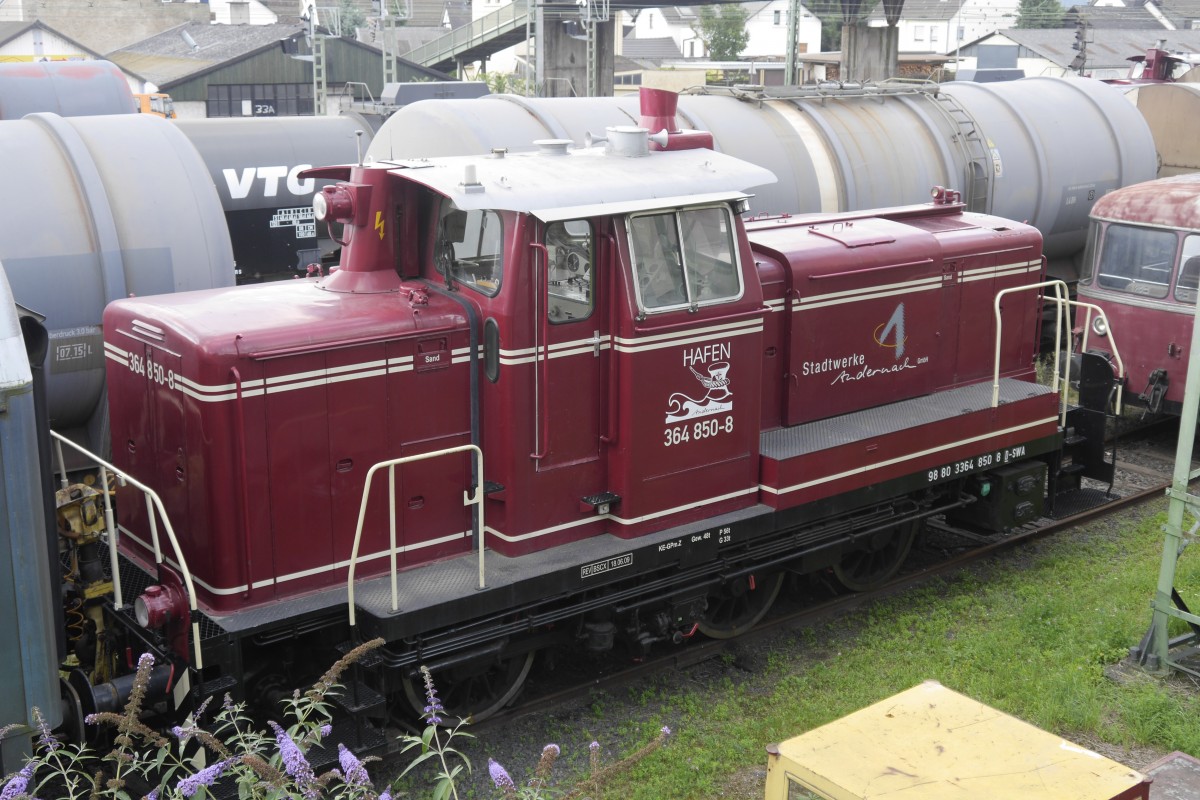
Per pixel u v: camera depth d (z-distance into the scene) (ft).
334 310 20.24
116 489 22.17
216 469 18.80
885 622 26.48
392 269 21.71
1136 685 23.68
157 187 31.42
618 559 21.54
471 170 19.57
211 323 19.22
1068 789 12.59
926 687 15.19
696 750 21.07
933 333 29.17
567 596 21.15
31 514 16.07
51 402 29.84
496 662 21.53
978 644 24.84
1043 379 45.27
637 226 21.20
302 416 19.44
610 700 22.97
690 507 22.93
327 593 19.95
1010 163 49.39
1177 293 38.27
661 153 23.59
